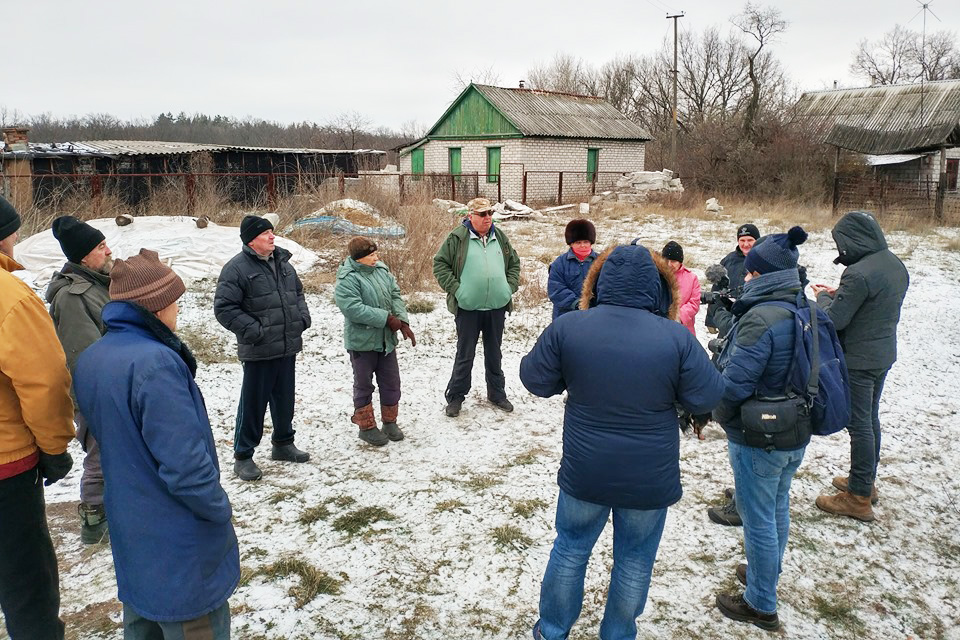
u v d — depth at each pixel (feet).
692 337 8.66
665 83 160.04
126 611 7.80
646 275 8.69
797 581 11.74
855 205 77.20
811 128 92.12
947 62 180.86
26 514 8.18
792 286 10.11
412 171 99.30
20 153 45.06
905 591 11.56
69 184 38.60
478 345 25.00
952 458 16.57
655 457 8.56
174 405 7.14
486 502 13.98
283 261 14.70
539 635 9.78
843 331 13.10
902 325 29.14
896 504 14.37
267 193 43.68
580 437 8.73
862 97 112.88
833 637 10.44
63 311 11.44
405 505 13.78
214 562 7.60
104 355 7.28
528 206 71.87
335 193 43.80
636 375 8.36
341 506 13.67
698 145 95.30
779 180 86.48
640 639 10.20
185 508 7.38
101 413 7.22
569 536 9.35
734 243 50.31
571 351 8.66
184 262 30.04
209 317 25.05
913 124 102.22
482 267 17.72
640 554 9.05
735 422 10.19
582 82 184.44
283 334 14.40
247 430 14.46
